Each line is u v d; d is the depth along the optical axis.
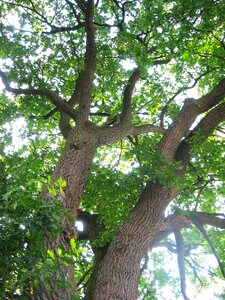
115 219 9.66
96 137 8.35
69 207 6.98
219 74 12.78
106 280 6.87
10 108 11.30
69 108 8.92
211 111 10.02
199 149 9.81
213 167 10.20
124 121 9.20
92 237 9.62
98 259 8.44
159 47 11.55
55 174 7.42
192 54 12.34
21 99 11.55
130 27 11.33
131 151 9.19
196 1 11.03
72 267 6.14
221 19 11.62
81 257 10.96
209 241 9.65
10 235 4.45
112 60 12.11
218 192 11.48
